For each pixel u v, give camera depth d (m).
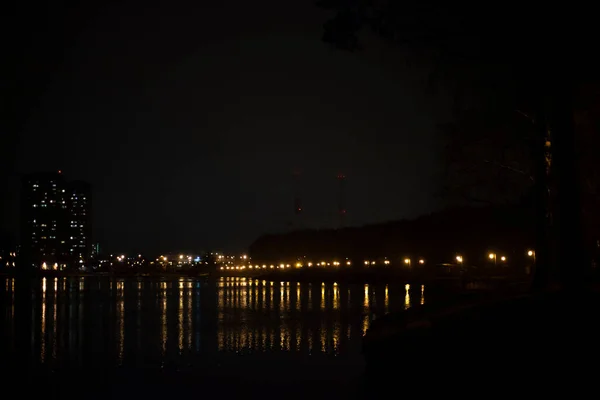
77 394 15.59
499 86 20.02
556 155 16.45
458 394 13.95
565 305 15.16
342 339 27.14
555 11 14.45
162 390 16.02
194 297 65.44
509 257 68.31
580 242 16.23
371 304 50.16
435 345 15.34
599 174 25.17
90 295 71.69
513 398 12.48
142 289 89.69
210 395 15.28
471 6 15.90
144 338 28.45
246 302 55.56
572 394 11.47
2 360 21.70
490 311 16.67
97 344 26.44
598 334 13.15
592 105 19.06
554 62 15.41
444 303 22.88
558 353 12.77
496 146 25.94
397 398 14.77
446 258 95.06
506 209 34.06
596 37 14.48
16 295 72.12
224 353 23.14
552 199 23.02
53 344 26.55
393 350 16.50
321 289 81.94
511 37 15.73
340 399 14.62
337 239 150.50
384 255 126.62
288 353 22.92
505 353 13.59
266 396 15.07
